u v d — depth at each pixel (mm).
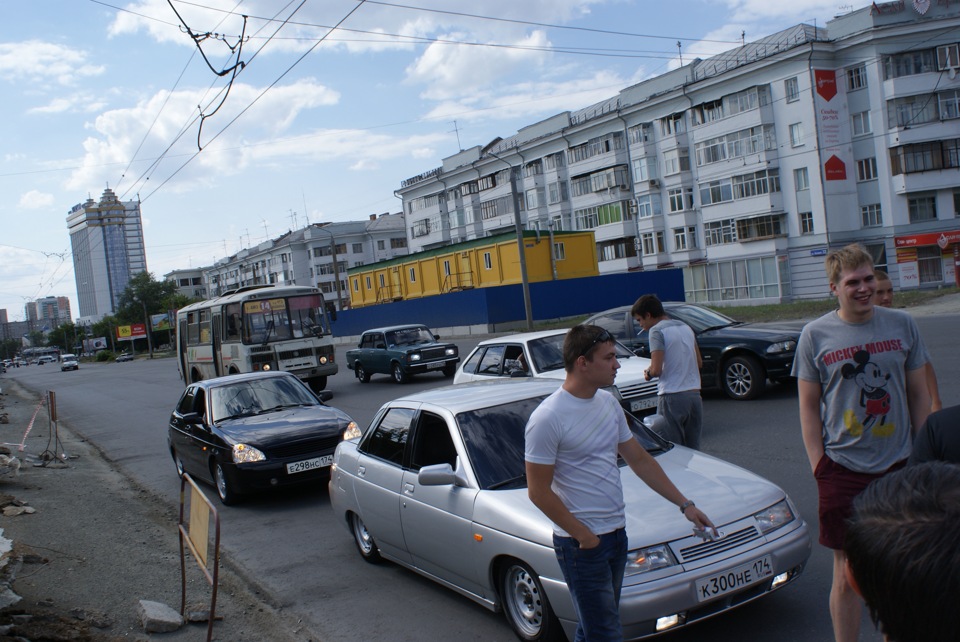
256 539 7465
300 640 4875
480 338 38969
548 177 62594
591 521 3225
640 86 55875
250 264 108062
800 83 44406
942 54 41969
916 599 1138
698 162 51062
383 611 5227
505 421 5141
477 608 5066
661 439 5359
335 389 21828
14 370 98062
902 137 42188
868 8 43062
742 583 4020
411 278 50031
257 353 19328
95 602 5586
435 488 4984
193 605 5520
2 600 5094
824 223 44438
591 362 3215
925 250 42844
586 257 43719
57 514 8523
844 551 1320
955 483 1235
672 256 53531
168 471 11672
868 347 3379
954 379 11016
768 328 11797
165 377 37906
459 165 73875
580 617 3254
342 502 6375
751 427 9586
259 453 8664
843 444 3428
